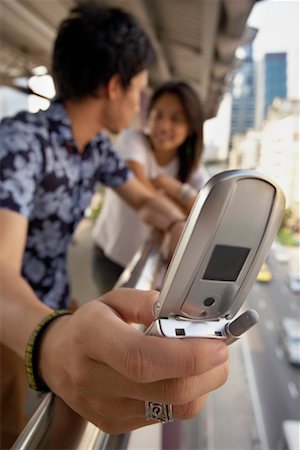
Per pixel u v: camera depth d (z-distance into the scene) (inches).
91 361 12.9
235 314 14.1
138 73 39.9
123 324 12.5
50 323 17.1
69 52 38.4
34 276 39.9
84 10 39.1
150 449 22.5
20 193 30.1
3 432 33.4
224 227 12.1
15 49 109.0
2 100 106.4
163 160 69.8
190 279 12.5
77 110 40.3
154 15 91.0
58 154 37.0
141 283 25.6
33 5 89.4
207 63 107.6
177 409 13.1
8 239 26.9
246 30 76.5
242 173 11.6
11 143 31.9
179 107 62.6
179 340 11.7
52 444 14.1
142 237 63.9
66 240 42.9
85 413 14.5
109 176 50.8
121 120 42.1
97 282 69.5
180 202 57.9
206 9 64.7
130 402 13.4
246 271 13.4
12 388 33.7
